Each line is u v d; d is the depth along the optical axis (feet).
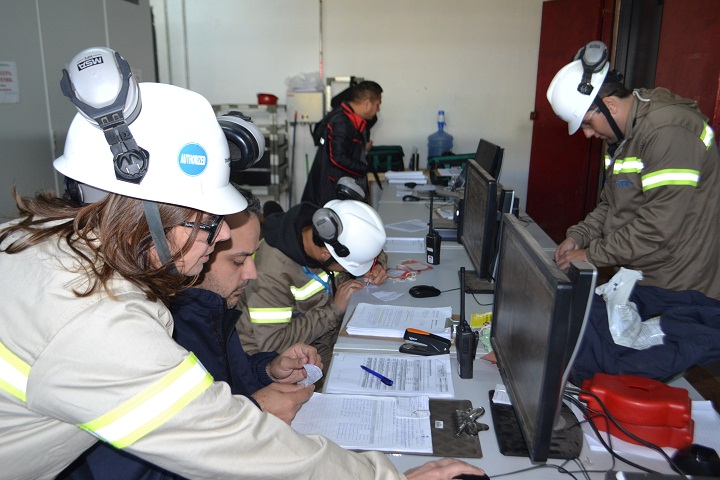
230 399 2.34
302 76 16.84
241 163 2.95
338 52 17.19
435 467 3.26
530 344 3.50
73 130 2.43
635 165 6.62
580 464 3.52
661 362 4.43
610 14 14.37
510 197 6.01
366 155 15.15
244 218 3.82
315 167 13.37
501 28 16.72
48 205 2.52
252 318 5.67
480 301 6.40
